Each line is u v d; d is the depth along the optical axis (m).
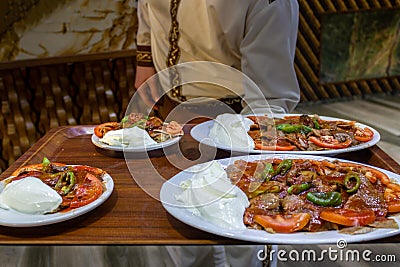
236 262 0.82
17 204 0.78
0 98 2.21
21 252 0.85
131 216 0.81
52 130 1.34
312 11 3.50
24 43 2.18
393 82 3.91
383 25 3.67
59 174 0.91
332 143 1.12
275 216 0.74
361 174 0.89
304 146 1.11
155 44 1.53
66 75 2.31
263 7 1.30
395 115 3.23
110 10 2.27
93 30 2.27
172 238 0.73
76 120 2.38
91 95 2.36
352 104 3.64
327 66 3.66
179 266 0.84
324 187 0.85
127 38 2.35
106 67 2.36
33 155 1.13
